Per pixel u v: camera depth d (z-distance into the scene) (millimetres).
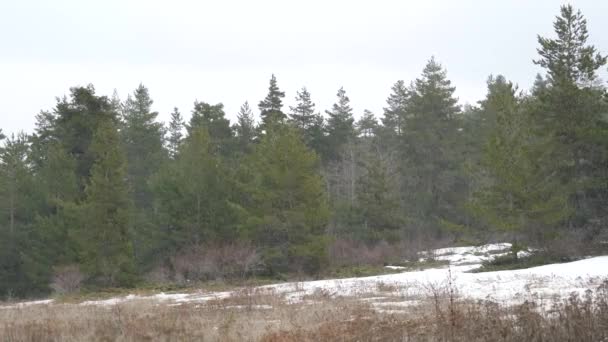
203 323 12250
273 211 34344
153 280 34062
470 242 31500
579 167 28625
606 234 27844
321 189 35312
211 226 36719
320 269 33906
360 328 9766
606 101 28656
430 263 35938
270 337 9656
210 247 34656
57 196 38188
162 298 21328
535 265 26172
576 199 29328
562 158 28516
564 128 28359
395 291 18109
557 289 15688
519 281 18516
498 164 27719
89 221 32938
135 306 17062
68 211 34656
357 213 44062
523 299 13773
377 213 43250
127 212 34094
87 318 13820
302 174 34125
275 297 17781
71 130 39750
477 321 8836
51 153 39656
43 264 36875
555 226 28234
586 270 20609
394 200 44656
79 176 39406
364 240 42250
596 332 7840
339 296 17328
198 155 37531
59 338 11242
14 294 39156
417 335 8875
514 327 8641
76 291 30453
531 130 28531
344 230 43750
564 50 30500
